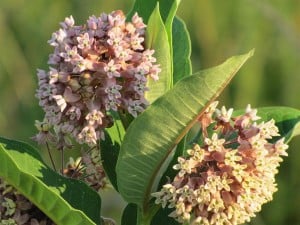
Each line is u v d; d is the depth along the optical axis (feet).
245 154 1.58
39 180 1.53
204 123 1.58
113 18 1.62
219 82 1.49
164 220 1.81
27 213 1.68
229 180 1.54
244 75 4.49
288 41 4.44
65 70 1.60
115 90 1.57
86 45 1.59
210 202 1.54
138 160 1.59
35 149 1.66
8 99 4.47
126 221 1.84
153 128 1.54
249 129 1.60
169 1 1.80
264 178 1.57
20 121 4.45
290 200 4.46
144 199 1.68
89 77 1.57
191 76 1.49
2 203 1.67
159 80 1.66
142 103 1.61
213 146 1.56
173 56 1.87
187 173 1.57
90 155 1.82
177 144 1.68
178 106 1.51
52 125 1.75
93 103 1.59
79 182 1.68
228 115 1.62
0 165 1.55
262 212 4.49
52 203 1.56
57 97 1.57
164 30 1.64
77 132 1.62
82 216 1.57
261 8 4.34
